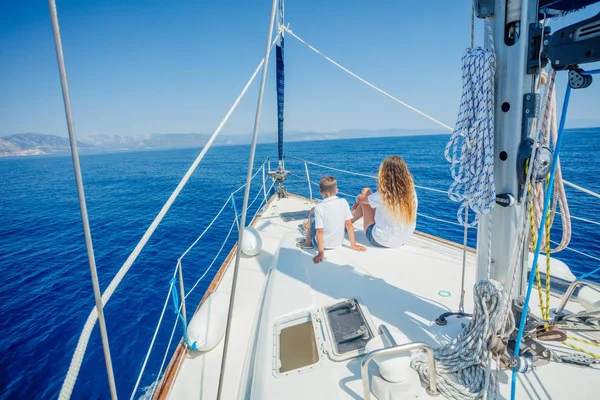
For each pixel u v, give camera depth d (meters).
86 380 4.88
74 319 6.90
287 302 2.38
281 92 5.57
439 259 2.99
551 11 1.20
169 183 30.12
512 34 1.29
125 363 5.14
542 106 1.22
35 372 5.37
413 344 1.37
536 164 1.26
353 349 1.83
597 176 17.33
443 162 33.44
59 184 35.47
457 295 2.34
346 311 2.19
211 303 2.44
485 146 1.37
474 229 9.78
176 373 2.04
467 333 1.58
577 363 1.58
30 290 8.39
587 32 1.01
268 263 3.44
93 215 17.33
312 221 3.28
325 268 2.89
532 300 2.14
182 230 12.12
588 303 1.77
